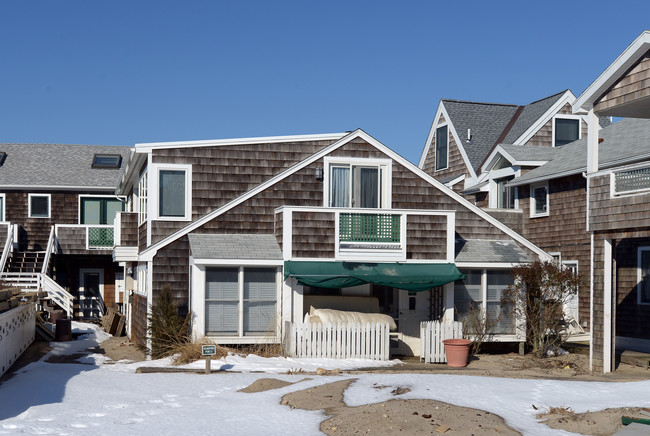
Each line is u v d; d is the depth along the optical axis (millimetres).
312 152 21125
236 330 18062
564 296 21312
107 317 27672
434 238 19188
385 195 20344
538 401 11117
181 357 16672
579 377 15312
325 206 19938
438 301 19594
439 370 16172
